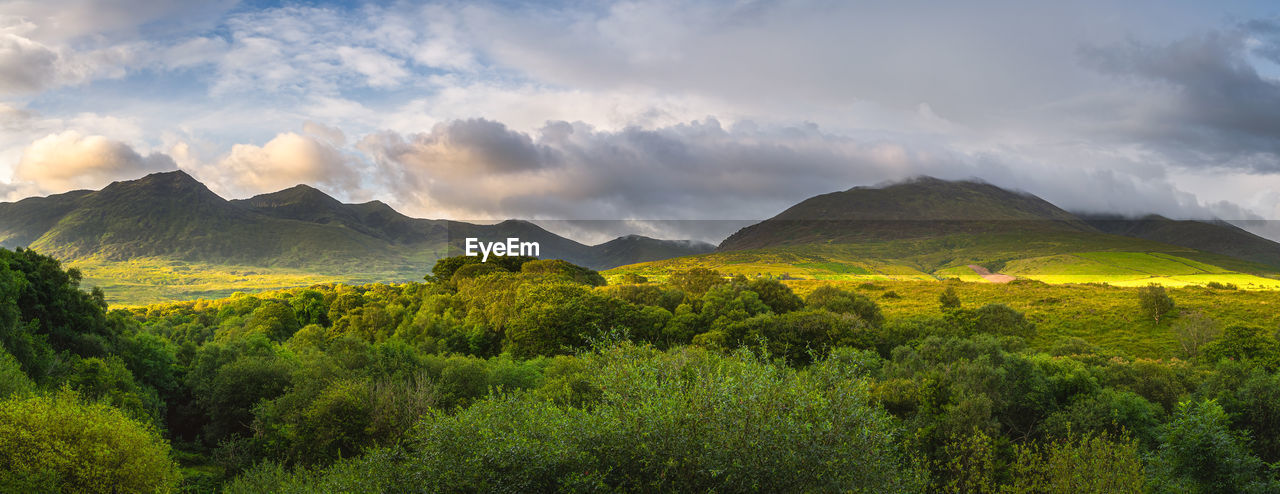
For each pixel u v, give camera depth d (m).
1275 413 39.62
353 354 54.94
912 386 46.12
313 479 24.80
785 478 13.40
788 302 107.56
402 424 40.41
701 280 121.50
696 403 14.34
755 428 13.80
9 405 23.77
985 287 158.12
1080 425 42.12
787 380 15.51
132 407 44.72
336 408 40.75
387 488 15.56
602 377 16.42
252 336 78.25
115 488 24.59
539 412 17.16
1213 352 77.69
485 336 91.94
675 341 81.19
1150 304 105.06
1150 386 51.59
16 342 45.16
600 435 14.57
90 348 58.84
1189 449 20.95
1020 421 47.12
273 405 46.72
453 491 14.92
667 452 13.75
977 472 25.67
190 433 57.72
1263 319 101.38
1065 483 19.59
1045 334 99.94
